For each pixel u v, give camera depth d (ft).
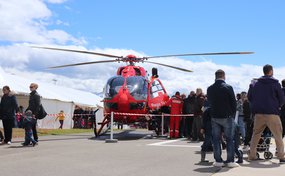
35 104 35.70
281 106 26.78
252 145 26.53
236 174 20.94
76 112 89.45
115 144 37.91
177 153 30.53
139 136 52.90
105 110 48.26
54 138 46.44
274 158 28.04
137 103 47.03
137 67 50.96
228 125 23.82
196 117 43.24
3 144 36.73
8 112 36.50
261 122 25.63
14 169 21.75
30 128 35.09
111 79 48.62
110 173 20.85
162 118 52.90
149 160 26.16
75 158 26.63
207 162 25.58
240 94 40.37
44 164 23.71
